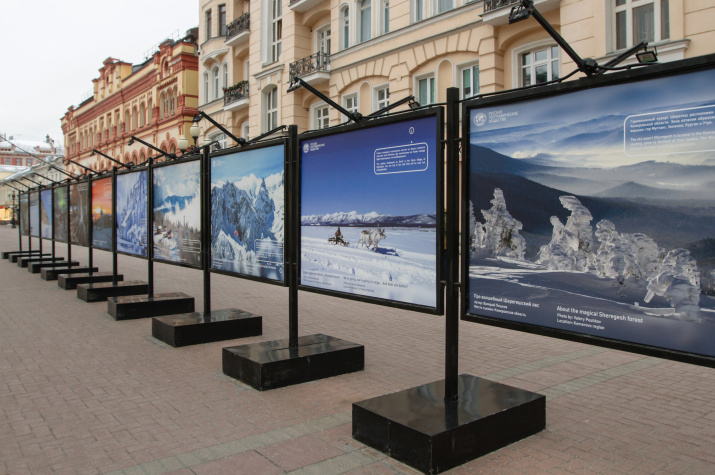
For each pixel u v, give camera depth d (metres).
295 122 21.77
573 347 6.95
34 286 12.98
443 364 6.08
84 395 5.06
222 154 7.08
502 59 14.58
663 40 10.94
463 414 3.77
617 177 3.22
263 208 6.32
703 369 5.95
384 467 3.56
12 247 29.47
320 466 3.58
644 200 3.11
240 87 25.34
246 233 6.64
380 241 4.80
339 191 5.20
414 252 4.50
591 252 3.36
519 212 3.72
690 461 3.65
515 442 3.93
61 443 3.98
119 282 11.46
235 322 7.32
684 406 4.74
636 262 3.16
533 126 3.62
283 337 7.47
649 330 3.12
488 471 3.49
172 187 8.40
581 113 3.37
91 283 11.25
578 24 12.16
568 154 3.44
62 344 7.08
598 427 4.25
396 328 8.12
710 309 2.88
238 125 26.77
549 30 3.42
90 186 12.59
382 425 3.76
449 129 4.02
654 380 5.52
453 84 15.80
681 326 3.00
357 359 5.78
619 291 3.24
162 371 5.82
